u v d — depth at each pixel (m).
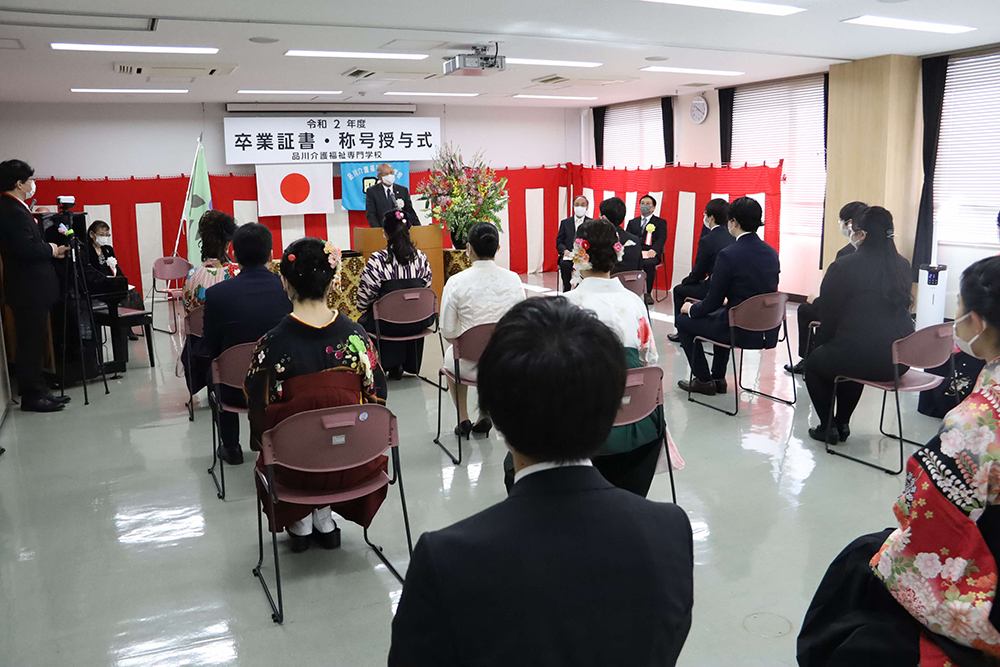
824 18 5.33
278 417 2.62
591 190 11.53
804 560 2.94
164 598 2.77
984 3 4.88
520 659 0.84
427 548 0.88
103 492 3.73
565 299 1.03
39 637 2.54
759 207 4.71
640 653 0.89
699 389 5.18
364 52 6.41
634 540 0.91
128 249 10.04
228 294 3.61
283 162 10.61
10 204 4.78
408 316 5.08
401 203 8.38
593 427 0.92
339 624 2.59
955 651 1.31
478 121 11.85
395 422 2.66
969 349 1.42
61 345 5.56
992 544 1.29
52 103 9.60
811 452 4.09
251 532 3.29
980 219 6.95
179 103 10.16
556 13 5.06
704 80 8.77
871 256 3.80
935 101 7.04
